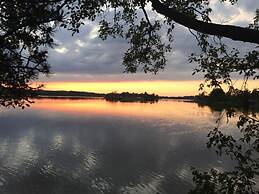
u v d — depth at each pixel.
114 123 78.75
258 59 6.00
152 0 5.89
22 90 5.85
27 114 100.94
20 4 5.53
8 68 5.67
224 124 68.62
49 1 5.75
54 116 96.12
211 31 5.38
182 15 5.64
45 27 5.87
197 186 6.63
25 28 5.79
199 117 106.56
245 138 6.40
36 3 5.57
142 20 8.71
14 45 5.73
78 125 71.31
